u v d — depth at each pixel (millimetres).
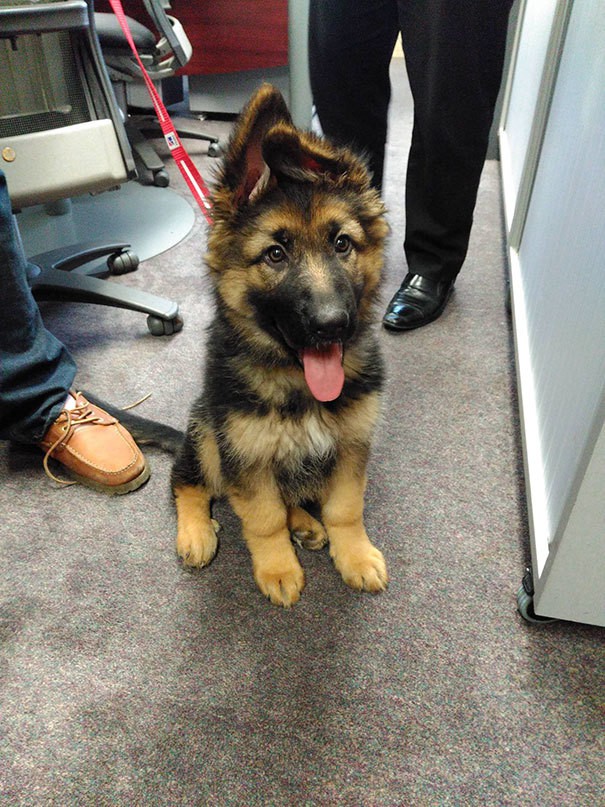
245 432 636
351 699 560
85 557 700
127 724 542
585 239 629
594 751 523
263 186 615
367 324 681
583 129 719
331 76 1032
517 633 618
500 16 893
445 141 984
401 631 620
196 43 2080
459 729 537
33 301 792
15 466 838
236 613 640
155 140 2086
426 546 713
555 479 608
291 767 511
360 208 643
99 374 999
